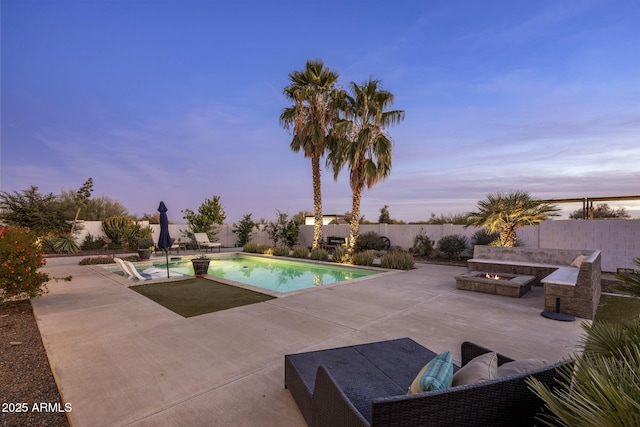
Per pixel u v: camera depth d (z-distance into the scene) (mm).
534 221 9422
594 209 10469
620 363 1341
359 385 2152
